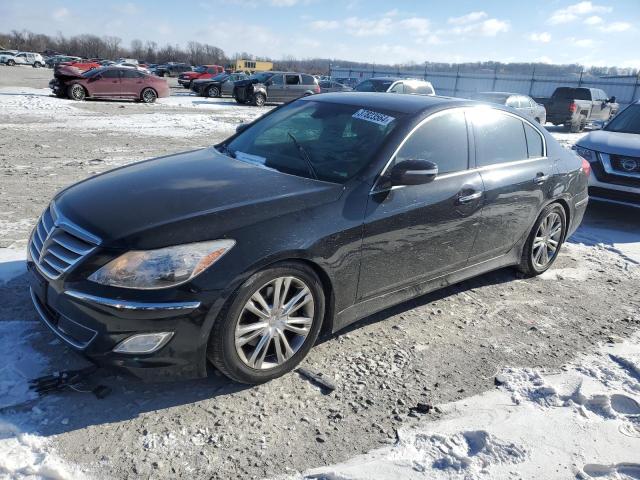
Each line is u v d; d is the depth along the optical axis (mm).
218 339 2785
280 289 2980
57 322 2842
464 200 3883
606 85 36312
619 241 6457
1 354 3084
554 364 3533
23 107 17188
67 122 13961
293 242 2924
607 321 4258
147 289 2602
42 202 6219
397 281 3639
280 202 3064
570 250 5996
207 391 2977
